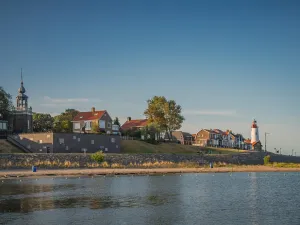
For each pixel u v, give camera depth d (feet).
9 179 237.66
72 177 257.14
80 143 338.75
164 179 256.52
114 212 136.05
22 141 331.16
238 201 164.04
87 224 117.80
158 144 455.63
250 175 306.96
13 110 393.91
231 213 137.28
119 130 504.84
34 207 143.23
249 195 182.80
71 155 309.22
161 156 370.73
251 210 143.43
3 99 385.70
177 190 197.16
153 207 146.82
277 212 139.95
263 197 176.76
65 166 300.40
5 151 306.14
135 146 409.69
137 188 202.90
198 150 484.33
